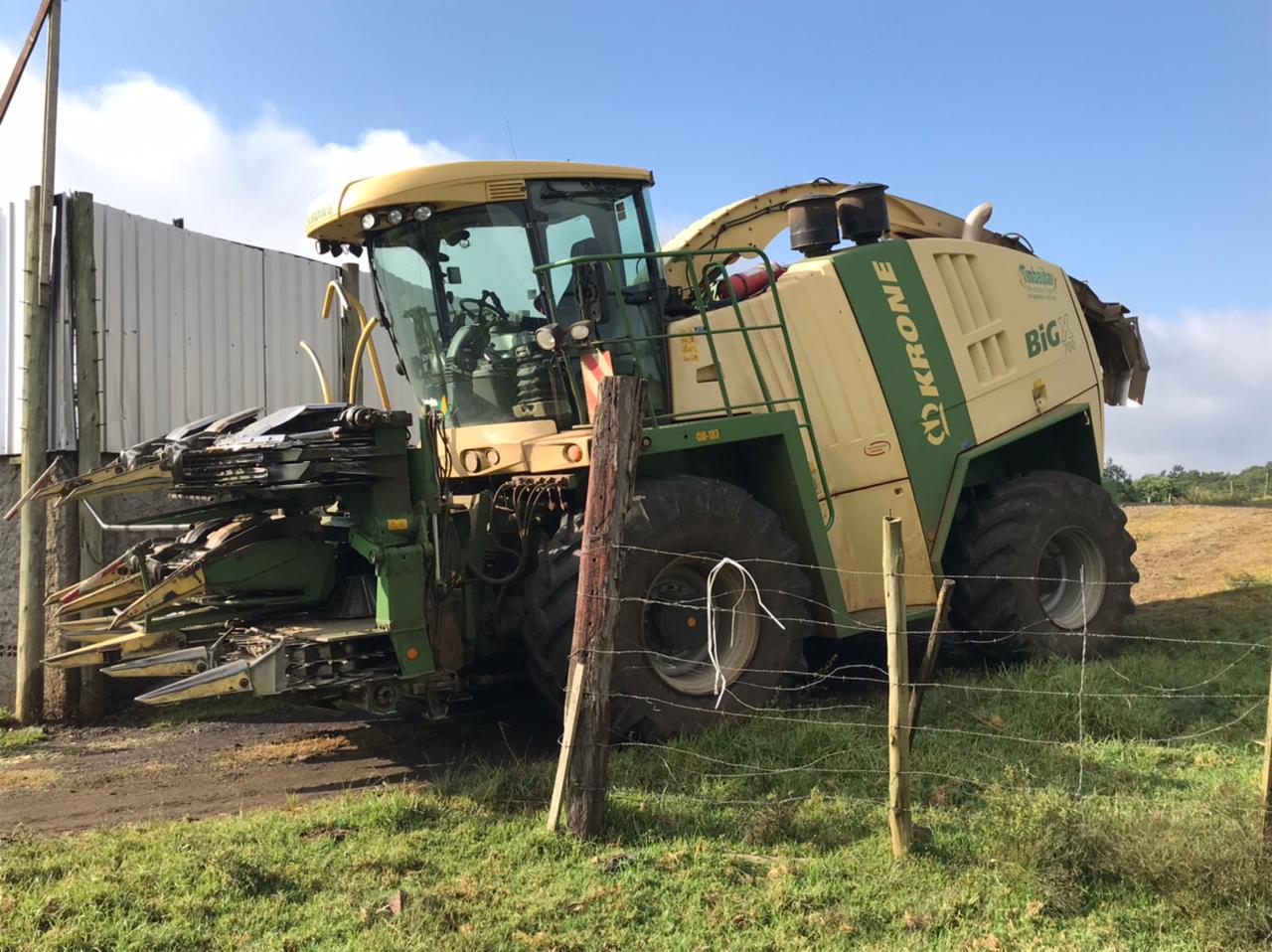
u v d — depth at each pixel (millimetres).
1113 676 6770
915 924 3695
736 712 6059
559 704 5848
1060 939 3557
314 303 10266
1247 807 4297
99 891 3896
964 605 7828
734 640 6215
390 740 6754
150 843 4512
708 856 4254
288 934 3650
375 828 4641
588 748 4492
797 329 7215
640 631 5785
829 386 7246
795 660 6406
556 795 4523
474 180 6270
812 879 4035
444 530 6047
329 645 5480
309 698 5824
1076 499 8102
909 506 7473
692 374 6742
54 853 4426
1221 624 8672
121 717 7918
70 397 8016
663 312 6840
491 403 6578
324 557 6289
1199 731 5738
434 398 6824
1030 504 7809
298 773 6090
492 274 6457
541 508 6438
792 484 6570
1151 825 4109
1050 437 8867
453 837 4539
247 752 6656
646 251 6816
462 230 6414
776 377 7047
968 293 8195
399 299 6844
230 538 6109
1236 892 3697
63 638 7586
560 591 5684
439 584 5941
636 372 6059
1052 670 7121
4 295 8391
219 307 9234
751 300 7133
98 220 8164
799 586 6402
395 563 5652
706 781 5125
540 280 6383
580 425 6273
